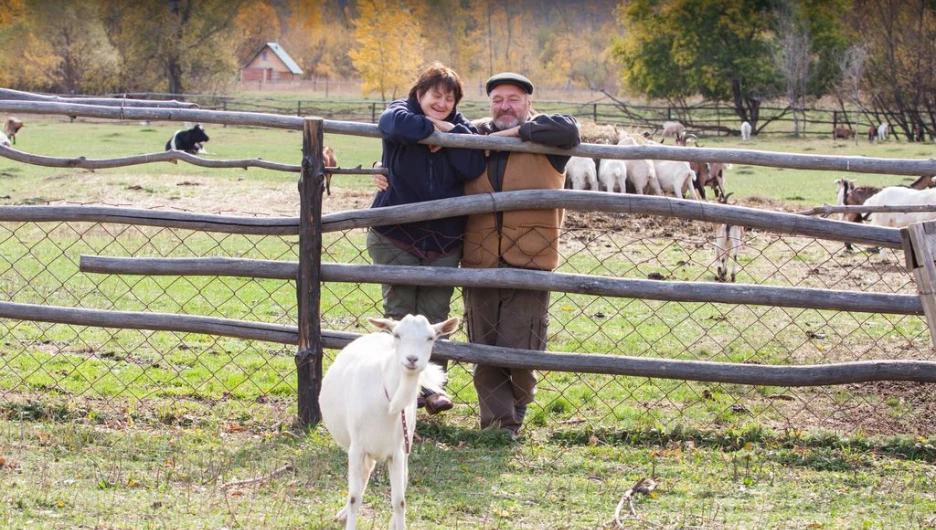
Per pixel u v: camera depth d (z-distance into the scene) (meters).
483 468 5.80
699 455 6.18
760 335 10.04
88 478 5.32
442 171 6.40
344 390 4.68
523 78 6.55
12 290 10.58
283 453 5.88
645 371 6.38
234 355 8.52
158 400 6.98
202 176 24.14
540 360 6.33
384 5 75.88
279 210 18.77
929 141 52.97
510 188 6.43
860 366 6.37
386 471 5.62
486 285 6.28
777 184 28.06
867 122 62.69
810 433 6.59
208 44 76.56
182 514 4.87
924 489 5.65
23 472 5.33
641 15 67.75
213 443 6.06
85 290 10.88
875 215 17.47
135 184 21.67
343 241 15.08
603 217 18.38
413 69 75.25
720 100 68.06
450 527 4.89
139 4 74.88
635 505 5.29
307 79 112.62
